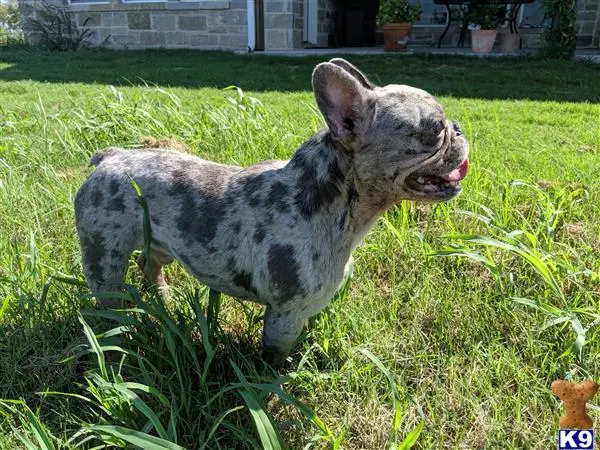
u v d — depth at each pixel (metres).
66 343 0.71
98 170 0.68
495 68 2.40
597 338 0.68
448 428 0.60
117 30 3.37
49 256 0.86
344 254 0.61
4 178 1.12
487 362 0.67
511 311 0.73
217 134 1.28
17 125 1.43
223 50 3.12
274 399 0.64
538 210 0.94
